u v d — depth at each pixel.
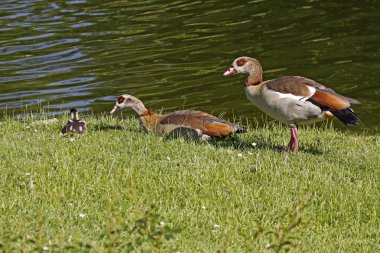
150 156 13.39
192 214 10.80
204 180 12.12
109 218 10.13
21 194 11.12
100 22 36.06
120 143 14.27
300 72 27.75
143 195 11.34
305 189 11.98
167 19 36.12
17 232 9.57
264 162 13.21
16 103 24.38
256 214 11.11
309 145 15.65
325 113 14.32
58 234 9.44
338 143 15.87
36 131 15.77
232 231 10.28
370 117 22.58
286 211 11.07
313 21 34.34
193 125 15.30
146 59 29.86
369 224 11.24
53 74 28.12
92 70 28.59
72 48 31.75
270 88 14.80
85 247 8.77
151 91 25.83
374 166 13.62
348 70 27.73
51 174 11.83
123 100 16.41
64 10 38.75
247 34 32.94
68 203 10.87
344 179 12.72
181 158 13.25
